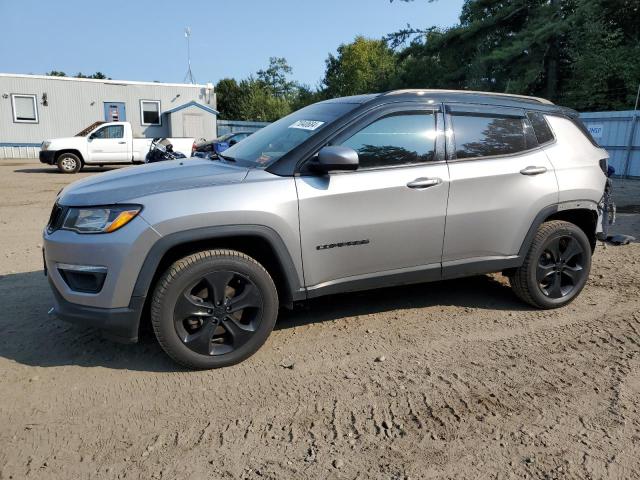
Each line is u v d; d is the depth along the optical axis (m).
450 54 24.27
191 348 3.36
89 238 3.16
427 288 5.10
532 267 4.34
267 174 3.47
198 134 28.89
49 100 26.41
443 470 2.52
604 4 21.66
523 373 3.46
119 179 3.54
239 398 3.14
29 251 6.57
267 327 3.56
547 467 2.54
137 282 3.17
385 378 3.38
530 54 21.84
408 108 3.87
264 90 63.56
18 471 2.50
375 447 2.69
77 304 3.26
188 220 3.18
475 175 3.98
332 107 4.04
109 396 3.15
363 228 3.66
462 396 3.17
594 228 4.68
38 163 23.80
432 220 3.86
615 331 4.12
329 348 3.80
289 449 2.67
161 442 2.73
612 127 16.39
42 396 3.14
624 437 2.78
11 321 4.21
